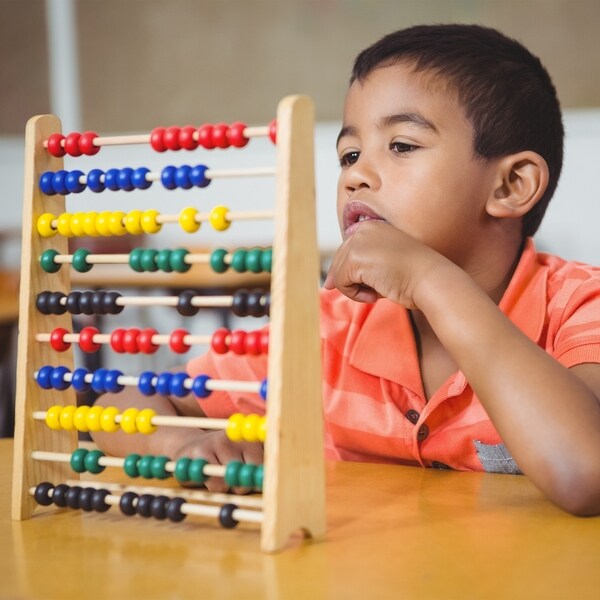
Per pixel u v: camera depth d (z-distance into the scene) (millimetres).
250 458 1040
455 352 981
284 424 773
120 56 5996
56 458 925
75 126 6098
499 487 998
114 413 924
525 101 1282
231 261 882
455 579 691
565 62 5207
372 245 1074
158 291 4820
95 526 873
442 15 5422
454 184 1214
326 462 1144
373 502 933
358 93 1249
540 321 1247
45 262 958
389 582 687
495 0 5293
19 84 6156
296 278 785
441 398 1215
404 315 1298
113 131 6059
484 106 1226
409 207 1205
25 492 909
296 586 683
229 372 1356
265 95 5777
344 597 657
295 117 782
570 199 5277
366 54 1283
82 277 3861
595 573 703
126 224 938
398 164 1215
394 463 1315
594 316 1161
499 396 941
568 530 827
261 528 848
